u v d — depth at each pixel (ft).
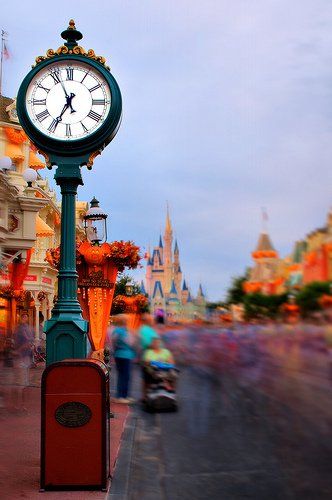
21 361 40.34
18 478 20.49
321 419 31.53
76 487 19.12
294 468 22.62
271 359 43.75
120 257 40.86
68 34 26.04
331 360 34.35
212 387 50.70
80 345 24.34
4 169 55.01
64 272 24.99
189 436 29.68
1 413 34.55
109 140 26.03
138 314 94.27
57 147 25.39
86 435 19.29
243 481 21.20
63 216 25.27
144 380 40.91
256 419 33.27
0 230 55.52
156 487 20.72
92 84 25.80
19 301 104.32
